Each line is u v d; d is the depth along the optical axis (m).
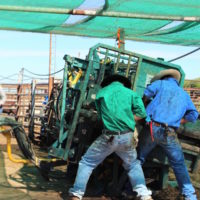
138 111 4.07
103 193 5.02
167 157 4.57
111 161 4.96
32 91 11.48
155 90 4.42
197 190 5.02
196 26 7.40
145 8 5.80
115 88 4.18
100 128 5.00
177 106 4.29
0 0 5.61
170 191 4.86
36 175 6.11
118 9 5.86
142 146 4.43
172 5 5.57
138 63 5.10
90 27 7.96
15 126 5.12
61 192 5.02
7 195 4.71
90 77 4.99
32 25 7.77
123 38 6.62
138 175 4.14
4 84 13.75
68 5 5.89
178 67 5.40
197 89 15.51
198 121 4.90
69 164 5.80
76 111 4.80
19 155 8.05
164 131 4.16
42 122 9.98
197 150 4.79
